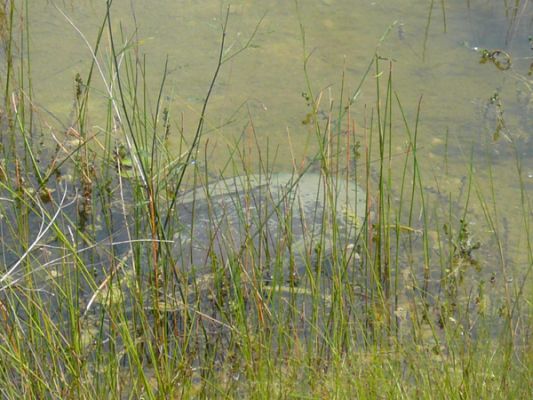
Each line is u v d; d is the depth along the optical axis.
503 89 6.36
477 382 3.71
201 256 4.69
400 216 5.16
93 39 6.90
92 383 3.71
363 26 7.17
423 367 3.91
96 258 4.71
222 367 4.01
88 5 7.42
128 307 4.38
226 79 6.50
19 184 4.95
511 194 5.39
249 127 5.98
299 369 3.95
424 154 5.74
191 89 6.36
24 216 4.57
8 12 7.19
